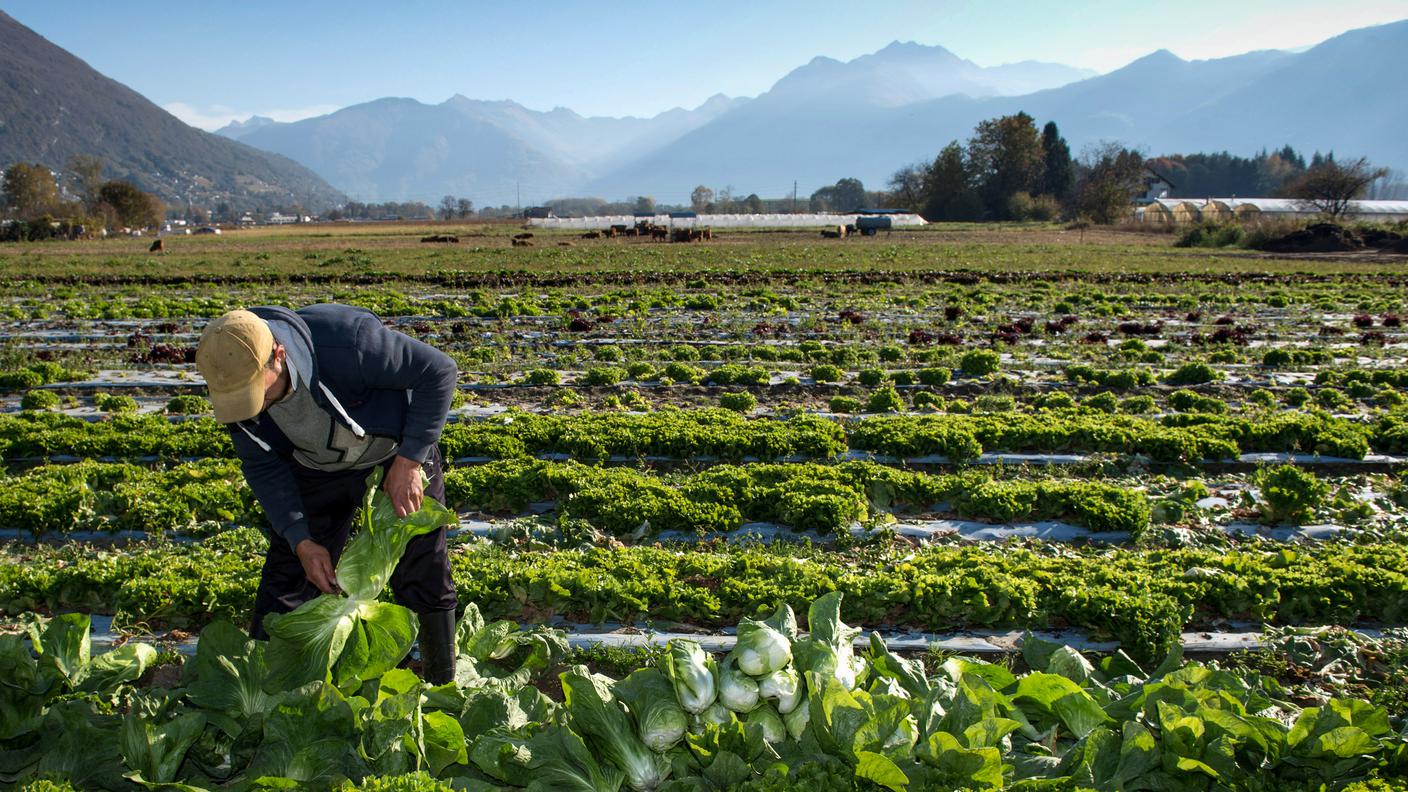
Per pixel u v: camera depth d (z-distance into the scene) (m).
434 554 4.81
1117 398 14.41
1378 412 13.42
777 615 4.81
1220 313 27.30
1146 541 8.42
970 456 10.88
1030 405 14.16
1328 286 36.22
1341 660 6.02
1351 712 4.11
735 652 4.29
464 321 24.05
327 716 4.08
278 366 3.97
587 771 4.00
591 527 8.28
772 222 127.56
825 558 7.89
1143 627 6.07
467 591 6.43
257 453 4.50
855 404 13.69
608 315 24.20
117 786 4.07
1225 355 18.59
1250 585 6.70
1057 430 11.17
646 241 78.94
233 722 4.45
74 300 28.92
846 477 9.26
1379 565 7.13
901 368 17.53
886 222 91.19
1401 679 5.75
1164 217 115.19
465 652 5.34
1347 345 20.86
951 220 137.62
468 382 15.93
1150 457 10.88
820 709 4.03
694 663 4.23
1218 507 9.23
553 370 16.12
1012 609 6.44
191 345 19.84
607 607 6.46
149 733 4.11
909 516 9.08
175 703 4.60
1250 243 68.19
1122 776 4.02
